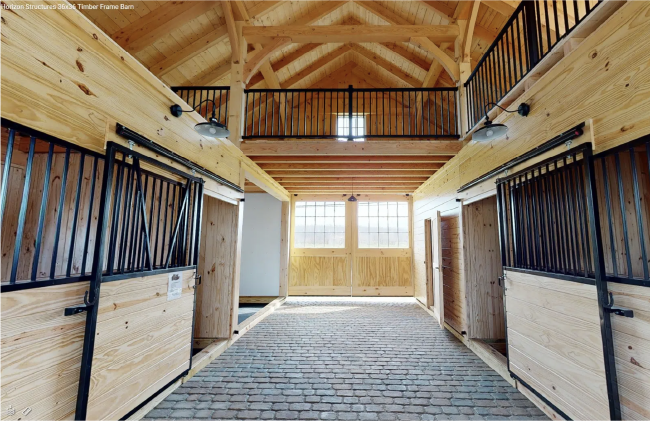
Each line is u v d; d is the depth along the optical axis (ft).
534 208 7.87
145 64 14.70
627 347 5.14
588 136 5.85
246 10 15.29
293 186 22.53
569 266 6.70
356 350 11.81
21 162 8.96
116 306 6.21
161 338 7.75
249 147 13.94
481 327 12.39
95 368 5.64
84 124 5.52
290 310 19.22
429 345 12.44
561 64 6.64
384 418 7.27
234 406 7.72
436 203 17.24
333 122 24.27
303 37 14.60
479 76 11.95
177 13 12.98
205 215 12.94
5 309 4.27
